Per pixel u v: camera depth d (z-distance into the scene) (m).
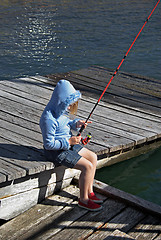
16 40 12.16
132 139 5.54
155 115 6.68
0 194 3.96
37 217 4.14
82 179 4.16
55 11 16.42
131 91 7.85
